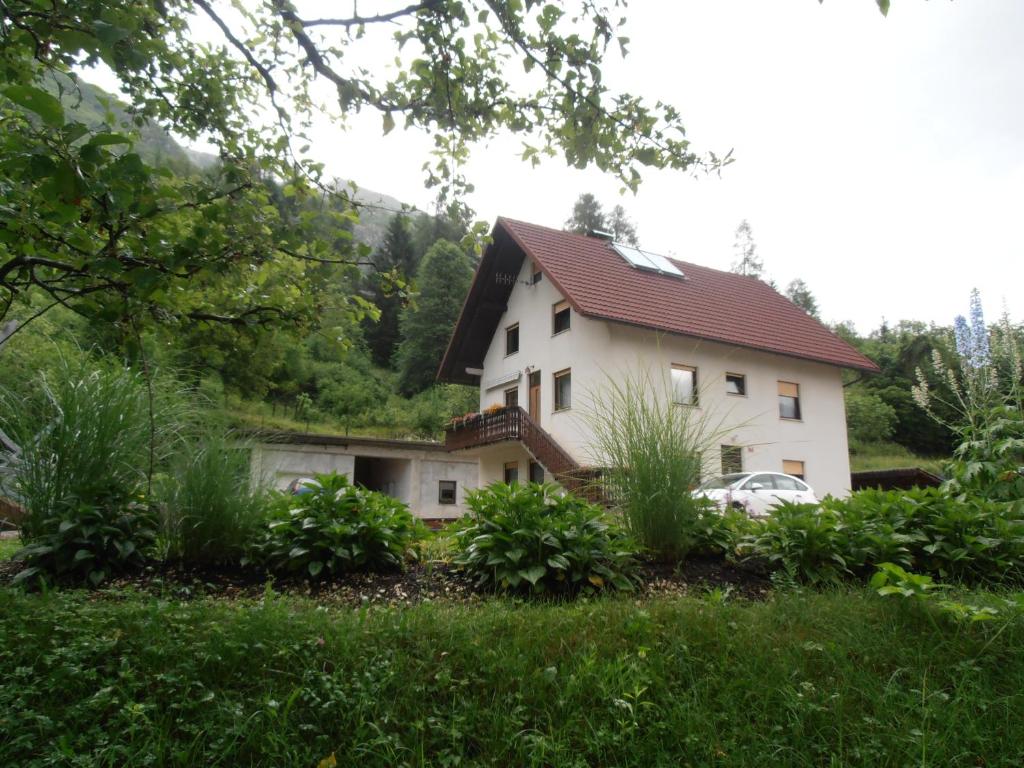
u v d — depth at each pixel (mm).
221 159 5223
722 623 3570
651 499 5094
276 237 4195
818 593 4383
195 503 5027
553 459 16203
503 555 4562
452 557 5375
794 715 2771
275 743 2475
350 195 5008
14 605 3512
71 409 4926
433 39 4160
